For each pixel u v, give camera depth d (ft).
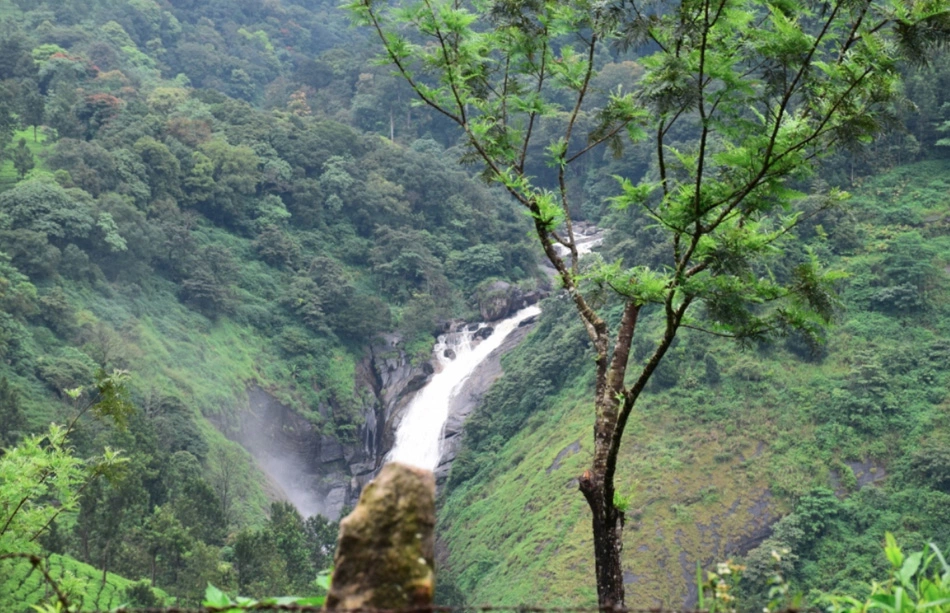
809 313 27.66
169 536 124.06
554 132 349.00
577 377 215.92
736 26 28.37
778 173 27.35
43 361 187.52
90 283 229.25
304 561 142.41
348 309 276.00
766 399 182.80
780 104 26.48
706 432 178.91
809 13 28.40
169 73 465.47
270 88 469.57
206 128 312.50
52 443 42.14
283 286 282.77
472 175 368.27
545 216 31.99
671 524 159.22
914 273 201.77
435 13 33.09
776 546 144.97
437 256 312.91
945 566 13.03
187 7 533.14
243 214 297.12
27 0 448.24
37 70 363.35
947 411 170.40
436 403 256.11
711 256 27.66
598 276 29.25
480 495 200.75
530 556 163.02
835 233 216.95
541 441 202.08
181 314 245.04
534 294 300.20
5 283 193.26
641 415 186.80
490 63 36.52
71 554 123.13
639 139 34.35
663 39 29.96
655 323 206.80
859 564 142.61
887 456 166.71
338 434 254.47
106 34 446.60
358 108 409.90
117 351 207.82
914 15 24.80
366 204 317.01
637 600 145.69
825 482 163.53
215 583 116.06
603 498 27.40
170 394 208.13
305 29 574.56
